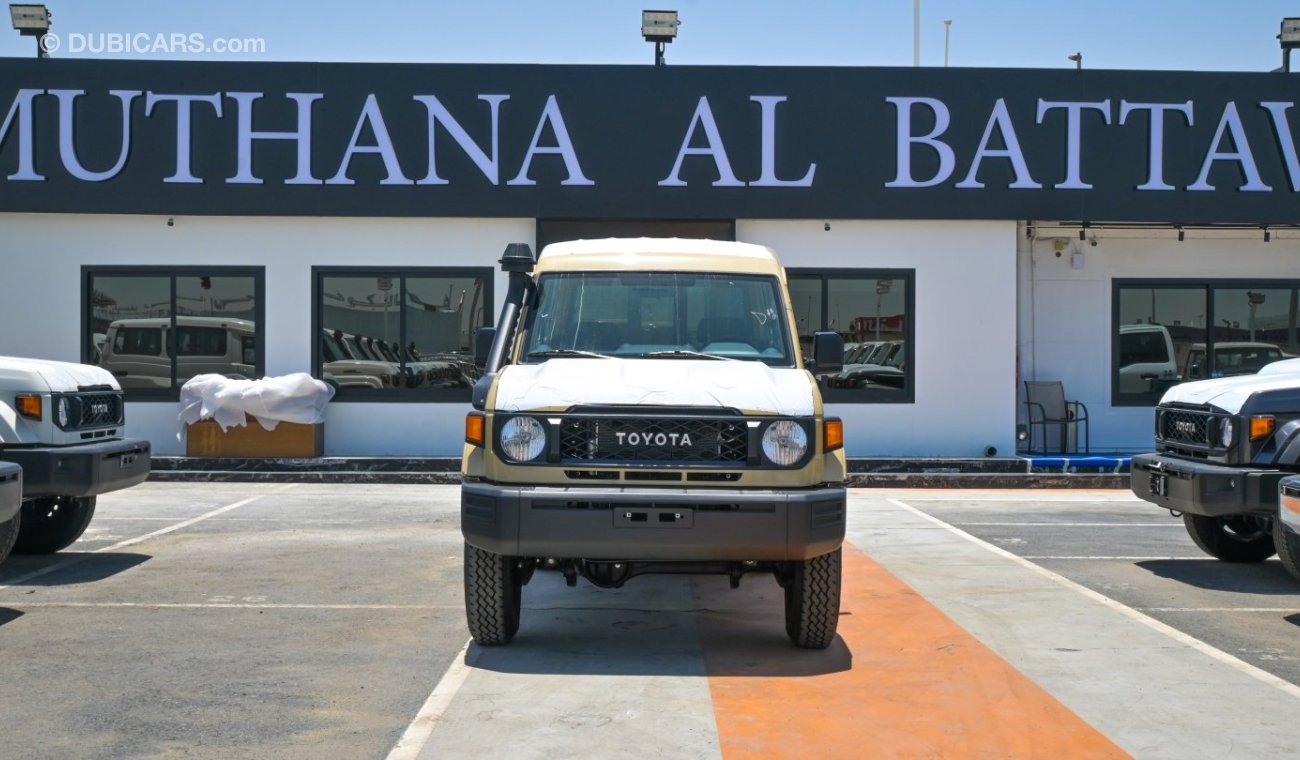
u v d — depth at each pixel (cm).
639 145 1602
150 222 1617
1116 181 1616
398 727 548
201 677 627
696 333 752
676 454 644
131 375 1623
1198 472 868
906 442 1623
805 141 1606
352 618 769
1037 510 1323
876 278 1628
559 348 745
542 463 642
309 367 1620
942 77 1608
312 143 1598
